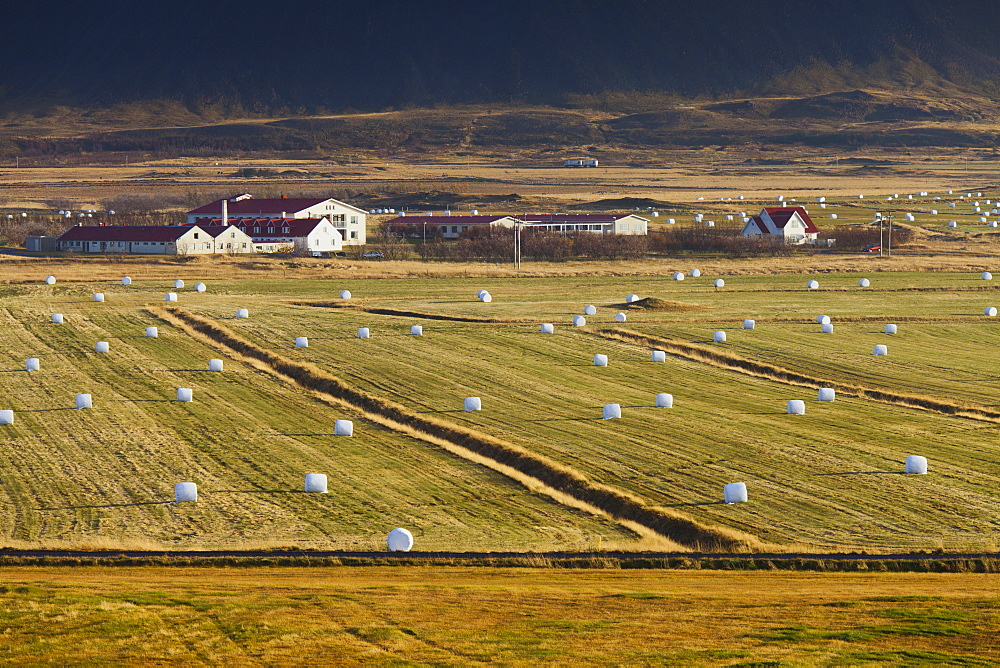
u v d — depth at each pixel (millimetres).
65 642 55688
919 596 65750
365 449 105438
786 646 55562
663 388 131125
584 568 74750
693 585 69875
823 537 81312
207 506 88688
